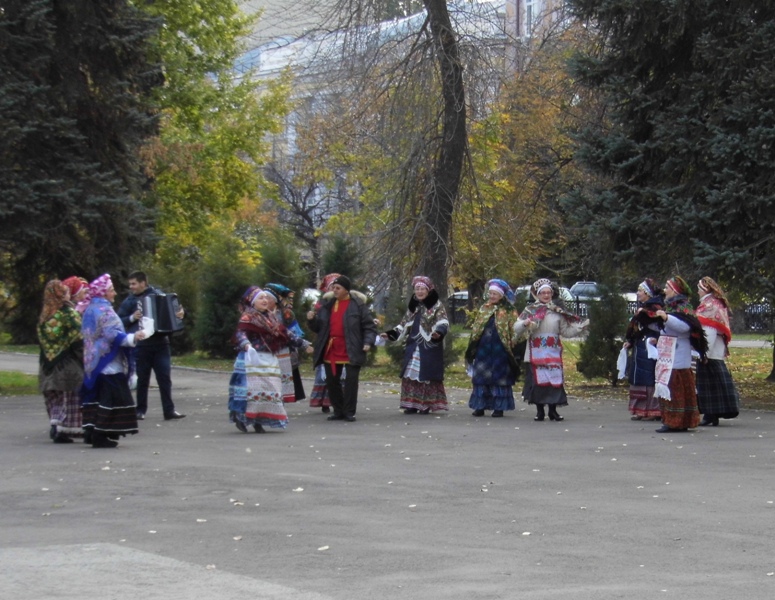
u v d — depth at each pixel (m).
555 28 29.48
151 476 10.81
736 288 18.81
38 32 20.19
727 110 17.67
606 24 19.66
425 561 7.23
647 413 16.12
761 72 17.42
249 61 45.25
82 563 7.11
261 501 9.45
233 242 32.84
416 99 24.61
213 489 10.05
